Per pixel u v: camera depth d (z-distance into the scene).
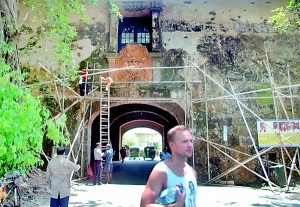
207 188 11.55
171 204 2.37
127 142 48.41
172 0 14.87
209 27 14.59
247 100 13.73
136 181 13.35
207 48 14.35
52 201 5.36
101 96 12.83
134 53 14.21
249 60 14.24
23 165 6.99
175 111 13.94
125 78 13.99
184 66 13.51
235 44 14.41
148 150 31.25
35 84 10.37
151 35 15.16
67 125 13.42
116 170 18.34
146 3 14.80
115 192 10.05
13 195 6.86
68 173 5.48
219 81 14.03
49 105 13.52
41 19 14.48
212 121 13.59
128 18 15.62
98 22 14.70
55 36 9.63
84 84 13.33
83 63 14.23
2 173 6.83
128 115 24.95
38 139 6.23
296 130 11.88
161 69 14.07
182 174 2.58
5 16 8.20
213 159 13.22
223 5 14.87
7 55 8.05
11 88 5.81
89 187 11.20
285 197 9.48
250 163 13.02
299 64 14.25
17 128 5.70
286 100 13.73
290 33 14.55
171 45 14.36
